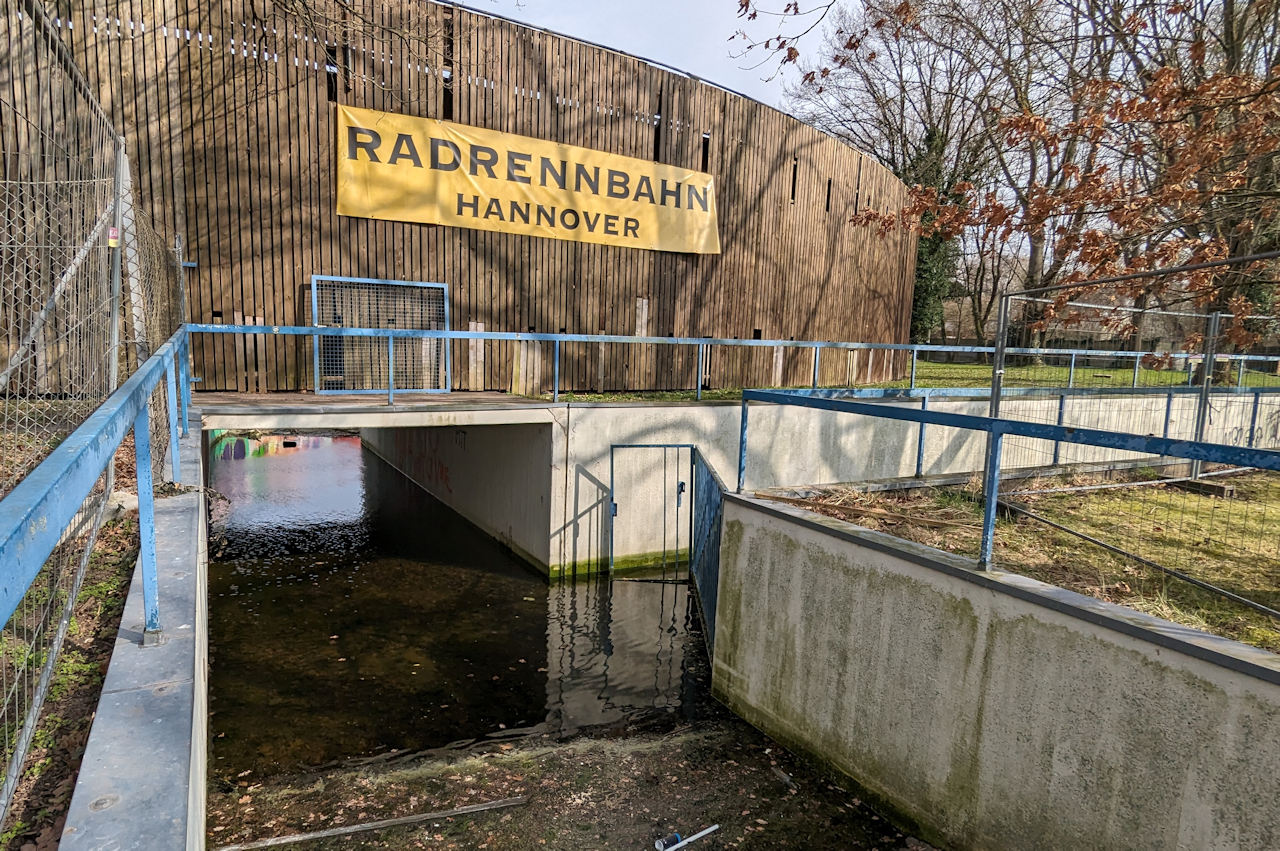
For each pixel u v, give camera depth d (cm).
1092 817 320
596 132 1092
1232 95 684
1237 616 383
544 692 629
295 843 398
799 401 506
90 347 383
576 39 1059
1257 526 562
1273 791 262
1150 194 757
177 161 837
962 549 479
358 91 923
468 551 1034
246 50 860
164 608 284
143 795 177
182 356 601
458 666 676
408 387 983
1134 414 903
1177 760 290
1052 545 500
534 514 952
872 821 423
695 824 420
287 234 901
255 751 512
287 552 1000
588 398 1034
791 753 502
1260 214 765
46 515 109
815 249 1392
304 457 1755
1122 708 308
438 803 441
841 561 454
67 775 207
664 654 718
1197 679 283
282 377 916
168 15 821
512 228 1039
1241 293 689
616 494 952
